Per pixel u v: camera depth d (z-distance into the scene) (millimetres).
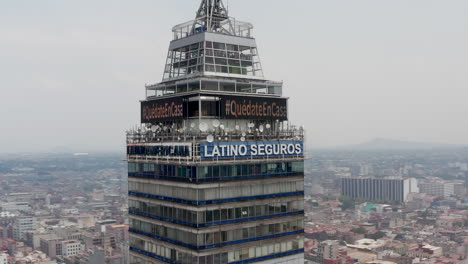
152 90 98000
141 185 93750
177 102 89375
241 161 85062
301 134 94375
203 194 80562
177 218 84500
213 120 85438
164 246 87688
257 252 87125
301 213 93438
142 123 98875
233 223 83938
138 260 94750
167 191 86750
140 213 94000
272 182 89250
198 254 80125
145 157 92500
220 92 86562
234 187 84125
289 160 91688
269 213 88750
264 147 88312
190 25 101750
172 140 86438
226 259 83250
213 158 82062
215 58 94625
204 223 80750
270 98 92875
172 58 101750
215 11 101688
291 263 92062
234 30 102875
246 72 99062
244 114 89312
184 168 82562
